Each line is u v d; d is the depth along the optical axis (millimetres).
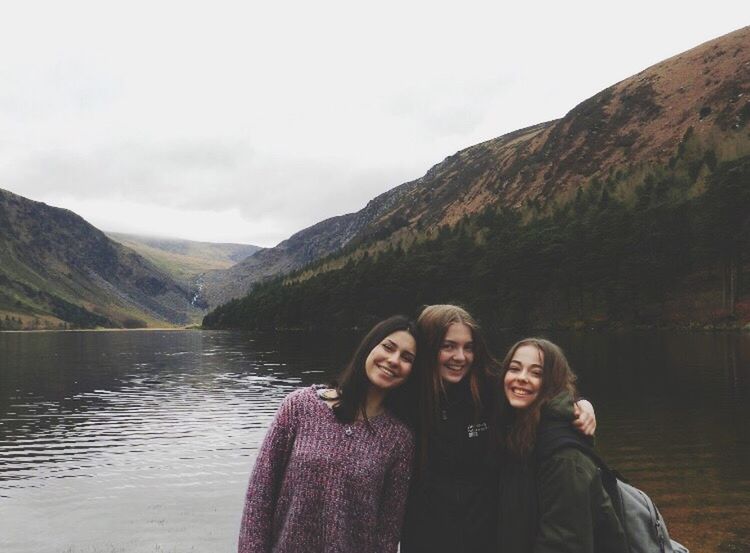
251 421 29500
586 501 3809
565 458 3893
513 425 4301
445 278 120375
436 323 4480
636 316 95688
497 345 66312
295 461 4012
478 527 4285
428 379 4422
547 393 4230
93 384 47000
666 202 117000
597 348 63062
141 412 32594
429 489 4355
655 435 22719
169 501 16781
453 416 4457
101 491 17766
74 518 15406
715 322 86562
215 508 16141
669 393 32656
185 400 37000
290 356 72375
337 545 3811
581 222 119875
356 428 4102
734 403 29125
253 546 3916
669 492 15906
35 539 14016
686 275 98500
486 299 108000
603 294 99438
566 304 103500
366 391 4211
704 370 41938
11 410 33531
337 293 138875
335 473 3922
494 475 4418
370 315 128750
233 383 46188
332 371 53812
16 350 98562
